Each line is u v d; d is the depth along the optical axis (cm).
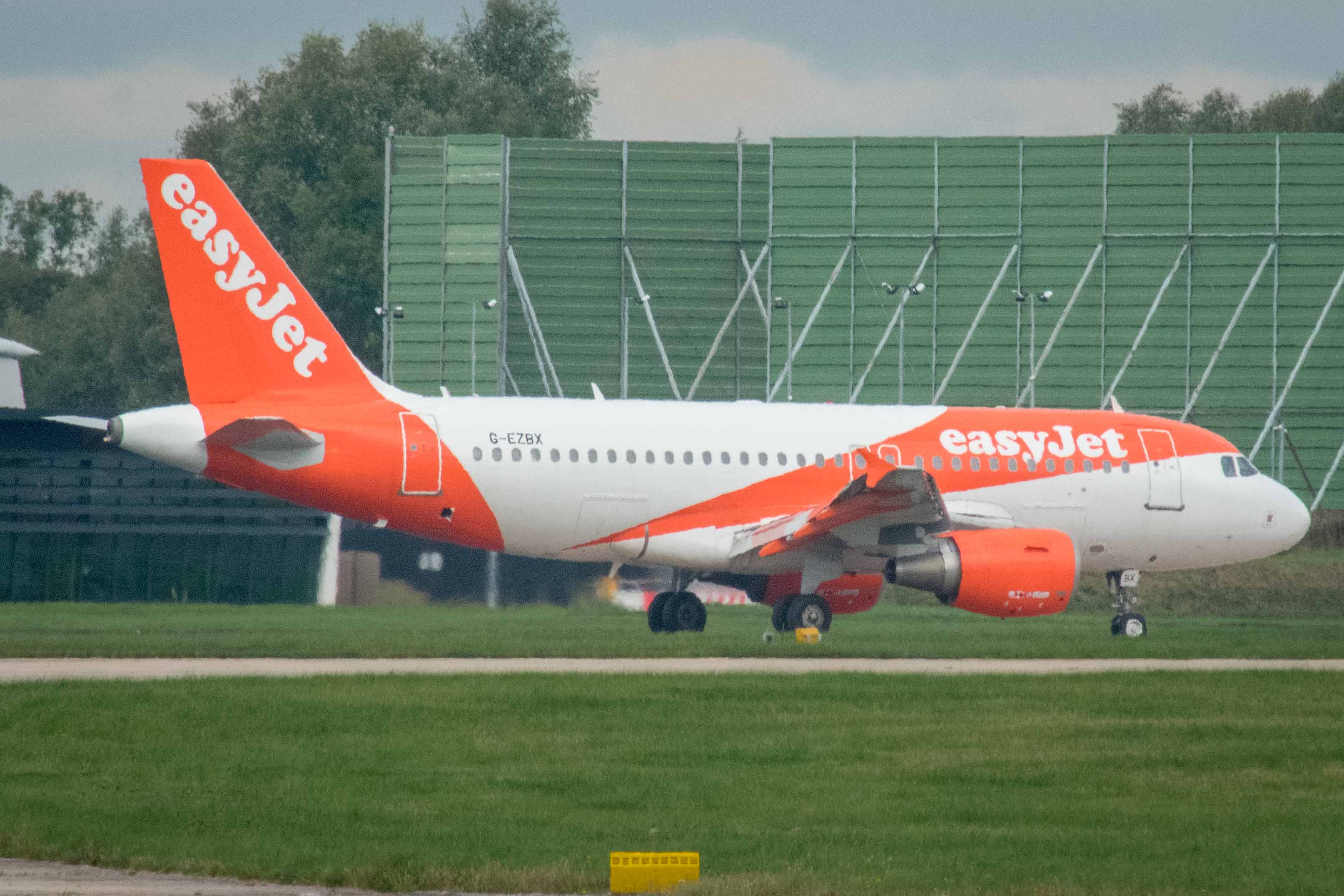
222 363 10944
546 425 11444
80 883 4512
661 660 10119
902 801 5709
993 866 4731
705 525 11688
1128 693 8481
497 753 6562
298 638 11638
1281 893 4472
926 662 10244
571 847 4919
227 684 8212
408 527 11281
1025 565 11281
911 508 11069
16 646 10456
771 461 11819
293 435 10788
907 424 12269
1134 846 5009
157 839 4969
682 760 6462
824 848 4934
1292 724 7506
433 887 4459
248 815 5319
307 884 4519
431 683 8400
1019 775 6212
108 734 6862
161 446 10662
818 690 8356
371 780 5984
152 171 10838
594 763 6384
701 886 4391
